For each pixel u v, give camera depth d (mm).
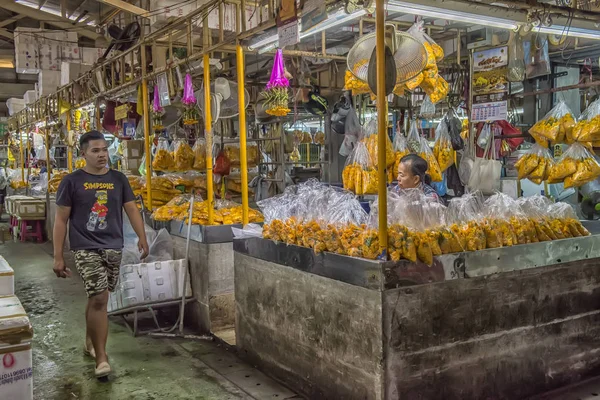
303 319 2906
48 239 9195
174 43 4961
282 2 3061
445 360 2549
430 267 2445
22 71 10219
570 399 2838
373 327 2395
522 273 2770
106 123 6445
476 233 2604
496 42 4070
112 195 3402
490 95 3992
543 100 4957
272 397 2973
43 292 5586
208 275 4066
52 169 11344
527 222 2863
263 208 3514
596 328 3090
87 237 3312
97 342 3297
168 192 5781
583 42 4250
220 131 6168
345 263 2531
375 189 3555
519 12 2928
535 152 3602
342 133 5035
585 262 3006
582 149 3404
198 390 3092
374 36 2717
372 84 2473
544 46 3742
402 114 5320
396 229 2410
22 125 11883
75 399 2998
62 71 8398
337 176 6496
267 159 6609
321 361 2779
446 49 5090
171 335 4062
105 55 6293
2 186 13492
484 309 2650
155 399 2984
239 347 3609
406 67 2750
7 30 12219
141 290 4141
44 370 3434
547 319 2879
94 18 10711
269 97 3947
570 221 3074
